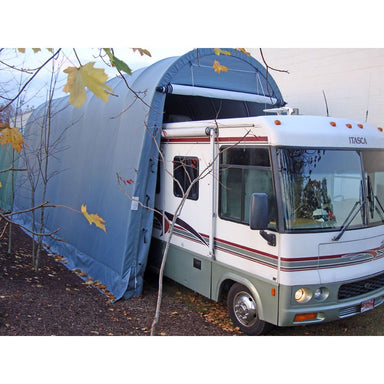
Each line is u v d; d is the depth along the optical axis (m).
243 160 5.07
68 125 9.43
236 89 7.36
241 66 7.40
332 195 4.84
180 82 6.61
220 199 5.45
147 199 6.38
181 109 8.82
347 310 4.84
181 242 6.27
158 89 6.23
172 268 6.50
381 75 7.76
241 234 5.11
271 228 4.65
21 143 2.93
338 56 8.50
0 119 3.74
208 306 6.24
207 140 5.61
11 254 7.95
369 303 5.05
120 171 6.71
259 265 4.86
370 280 5.04
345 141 5.02
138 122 6.41
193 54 6.58
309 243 4.56
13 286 5.98
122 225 6.46
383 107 7.75
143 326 5.34
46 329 4.72
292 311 4.51
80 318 5.29
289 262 4.49
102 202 7.21
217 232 5.53
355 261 4.87
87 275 7.36
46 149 7.41
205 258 5.73
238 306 5.31
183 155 6.13
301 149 4.71
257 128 4.83
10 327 4.55
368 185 5.13
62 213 8.96
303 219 4.61
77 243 8.05
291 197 4.59
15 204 12.57
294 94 9.53
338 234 4.73
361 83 8.12
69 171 8.93
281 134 4.64
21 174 12.22
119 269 6.44
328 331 5.43
